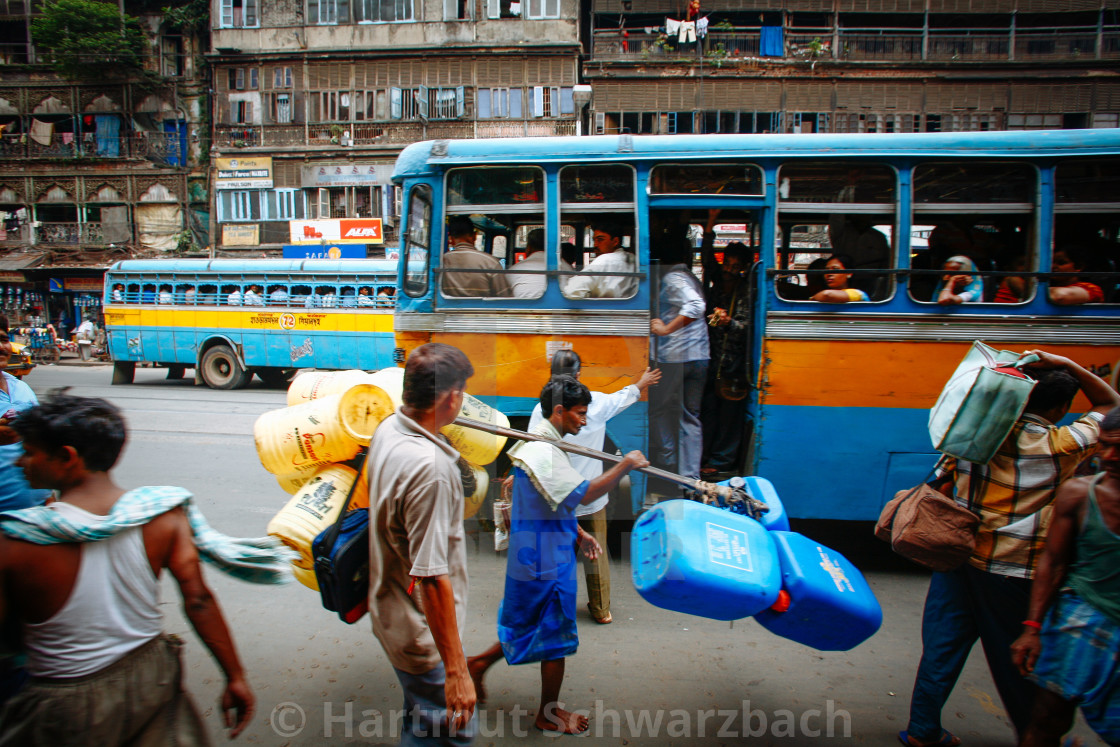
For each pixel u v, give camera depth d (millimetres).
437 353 1827
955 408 2152
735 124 19531
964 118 18750
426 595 1708
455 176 4363
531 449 2318
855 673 2959
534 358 4211
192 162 23578
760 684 2850
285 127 21891
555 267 4266
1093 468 2334
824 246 4684
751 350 4301
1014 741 2469
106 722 1509
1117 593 1765
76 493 1570
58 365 19672
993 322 3965
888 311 4035
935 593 2385
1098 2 18156
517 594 2350
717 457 4516
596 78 19641
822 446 4133
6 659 1689
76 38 22594
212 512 5129
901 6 18922
